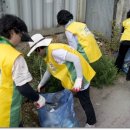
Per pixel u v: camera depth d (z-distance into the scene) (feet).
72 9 22.03
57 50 11.09
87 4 22.40
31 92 9.14
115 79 17.43
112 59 19.13
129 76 17.42
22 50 17.52
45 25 21.01
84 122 13.62
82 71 11.73
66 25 14.29
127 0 20.54
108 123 13.73
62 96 12.25
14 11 18.99
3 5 18.57
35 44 11.05
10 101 9.19
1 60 8.72
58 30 21.29
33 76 16.03
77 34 14.10
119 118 14.15
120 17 20.83
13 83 9.03
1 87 8.97
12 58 8.66
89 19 22.84
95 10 21.99
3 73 8.80
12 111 9.36
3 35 8.78
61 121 11.41
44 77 12.92
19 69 8.77
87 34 14.33
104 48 20.93
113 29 21.11
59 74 11.70
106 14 21.36
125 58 17.98
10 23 8.67
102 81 16.81
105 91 16.42
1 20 8.79
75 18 22.62
